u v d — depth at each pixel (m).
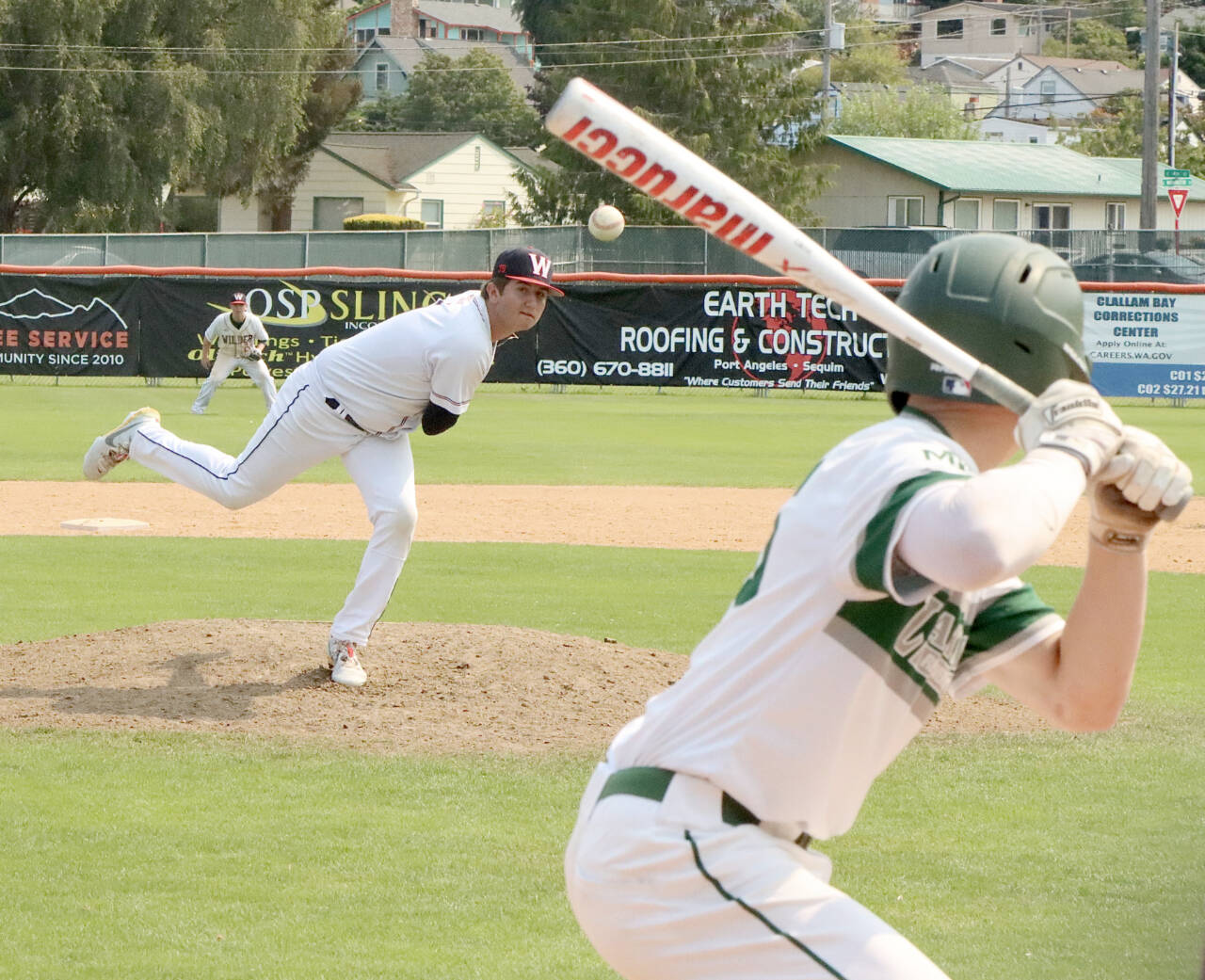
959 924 16.08
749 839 8.10
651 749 8.52
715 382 91.62
